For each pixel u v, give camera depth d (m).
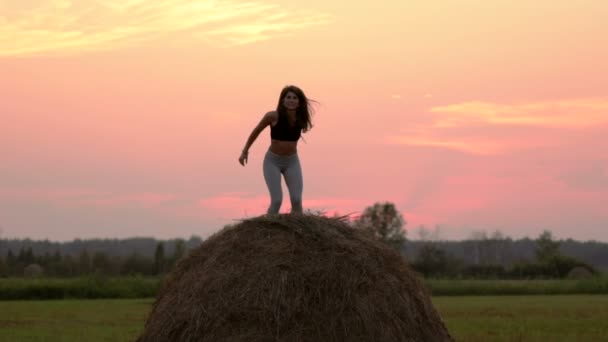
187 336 11.27
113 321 39.12
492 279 100.81
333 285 11.27
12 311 47.25
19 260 103.06
